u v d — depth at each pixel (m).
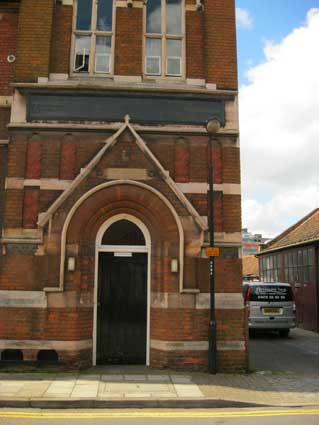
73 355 8.96
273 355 12.33
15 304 9.10
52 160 9.71
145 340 9.53
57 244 9.30
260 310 16.17
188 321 9.23
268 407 7.23
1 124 10.30
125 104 10.00
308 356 12.16
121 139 9.77
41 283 9.21
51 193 9.59
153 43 10.73
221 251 9.59
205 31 10.55
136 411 6.93
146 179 9.66
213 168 9.96
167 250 9.42
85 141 9.83
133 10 10.59
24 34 10.21
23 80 9.98
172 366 9.07
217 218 9.76
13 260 9.28
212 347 8.98
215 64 10.40
